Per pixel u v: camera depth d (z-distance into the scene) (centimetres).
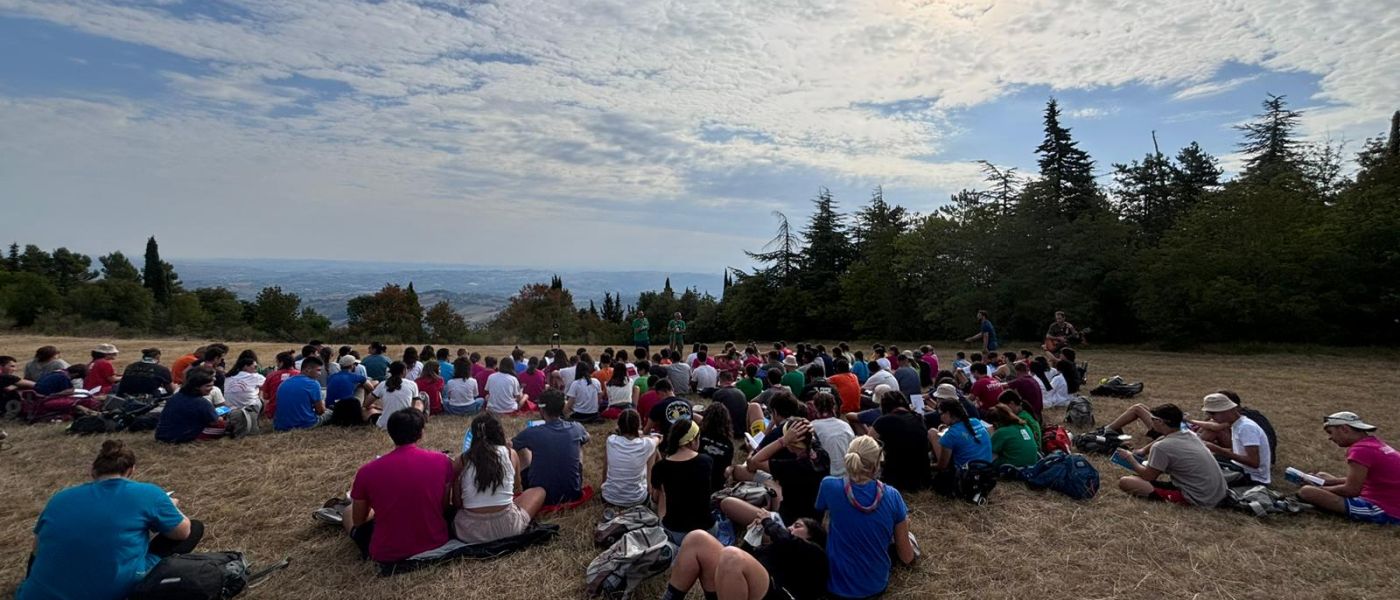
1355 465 557
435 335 3922
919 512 584
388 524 465
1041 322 2509
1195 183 3453
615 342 4681
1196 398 1184
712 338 4759
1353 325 2088
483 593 438
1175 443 608
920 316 3161
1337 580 454
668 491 487
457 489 499
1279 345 2062
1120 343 2505
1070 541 521
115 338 2508
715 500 543
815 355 1311
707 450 573
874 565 419
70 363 1648
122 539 378
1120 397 1198
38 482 655
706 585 380
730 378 920
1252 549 504
